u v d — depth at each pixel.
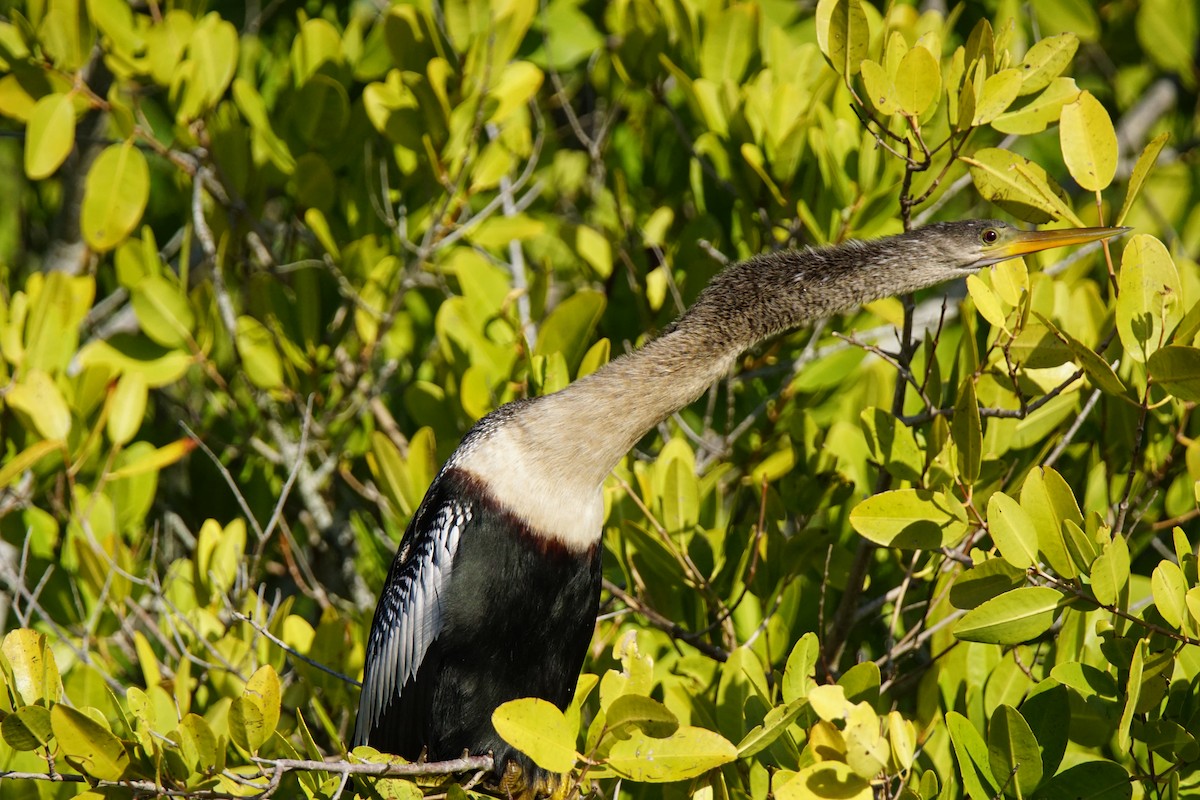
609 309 12.79
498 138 12.39
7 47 11.96
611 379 8.90
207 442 13.42
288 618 10.31
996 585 7.48
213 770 7.20
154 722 8.53
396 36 12.20
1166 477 10.30
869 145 10.89
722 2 12.90
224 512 13.45
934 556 9.66
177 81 12.13
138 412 11.72
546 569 8.83
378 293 12.48
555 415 8.82
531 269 14.54
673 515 9.84
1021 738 7.25
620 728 6.57
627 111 14.77
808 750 6.91
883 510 7.98
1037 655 8.96
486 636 8.91
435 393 11.71
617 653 7.04
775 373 11.84
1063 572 7.31
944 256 9.34
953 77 8.39
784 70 12.42
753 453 11.49
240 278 13.48
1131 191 8.15
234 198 12.62
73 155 14.21
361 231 12.81
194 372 13.77
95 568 10.59
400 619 9.18
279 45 14.27
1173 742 7.41
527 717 6.61
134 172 12.00
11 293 15.56
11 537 11.28
